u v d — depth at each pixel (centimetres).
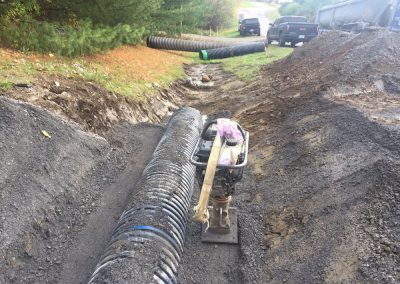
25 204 534
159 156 664
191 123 891
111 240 459
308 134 739
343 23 2220
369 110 747
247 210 606
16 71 850
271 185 651
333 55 1309
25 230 509
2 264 455
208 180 426
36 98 759
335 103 818
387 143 582
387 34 1316
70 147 697
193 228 571
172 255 439
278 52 2081
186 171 632
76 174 669
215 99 1323
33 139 632
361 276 383
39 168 598
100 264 414
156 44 2169
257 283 465
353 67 1068
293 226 525
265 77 1434
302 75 1226
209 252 526
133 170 763
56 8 1312
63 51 1134
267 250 513
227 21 4766
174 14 2278
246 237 539
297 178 623
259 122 952
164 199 518
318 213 510
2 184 526
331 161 606
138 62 1527
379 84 974
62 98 804
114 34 1348
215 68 1952
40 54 1070
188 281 473
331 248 439
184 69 1883
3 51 980
